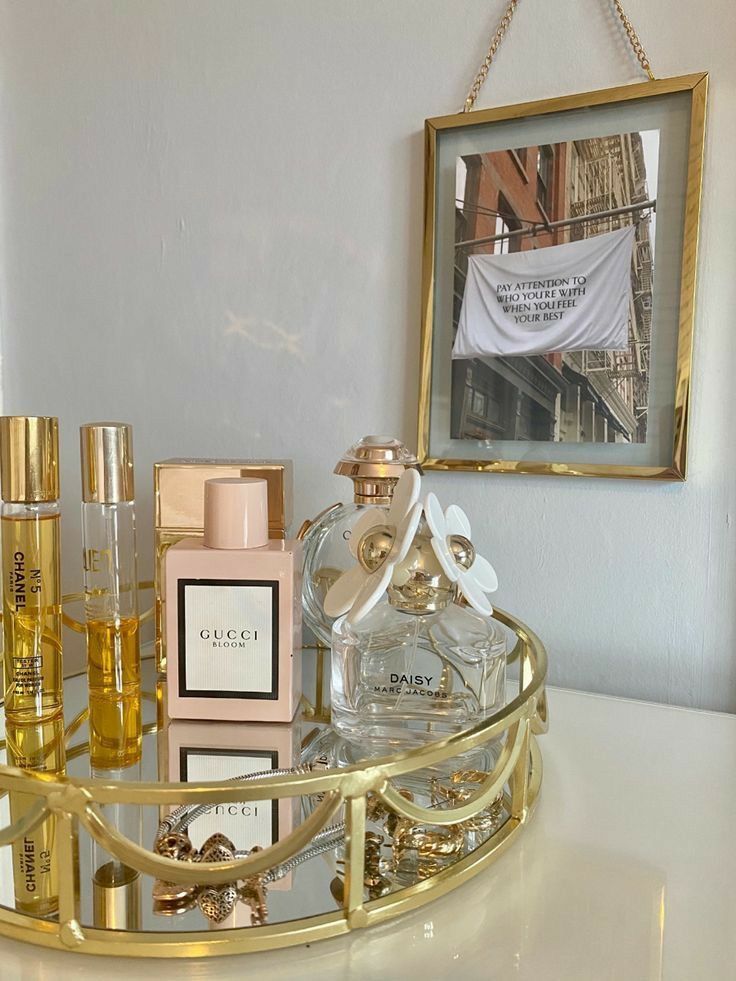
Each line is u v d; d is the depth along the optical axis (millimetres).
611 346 672
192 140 845
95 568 571
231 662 572
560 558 718
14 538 541
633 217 656
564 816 469
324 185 789
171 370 877
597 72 669
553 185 684
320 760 525
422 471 763
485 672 525
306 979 335
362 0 755
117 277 896
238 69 816
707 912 376
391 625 527
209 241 846
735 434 644
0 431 535
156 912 377
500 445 724
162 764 523
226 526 562
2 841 360
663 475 658
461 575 501
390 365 773
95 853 442
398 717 531
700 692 676
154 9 850
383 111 756
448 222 729
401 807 375
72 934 351
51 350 940
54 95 910
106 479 562
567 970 336
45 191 925
